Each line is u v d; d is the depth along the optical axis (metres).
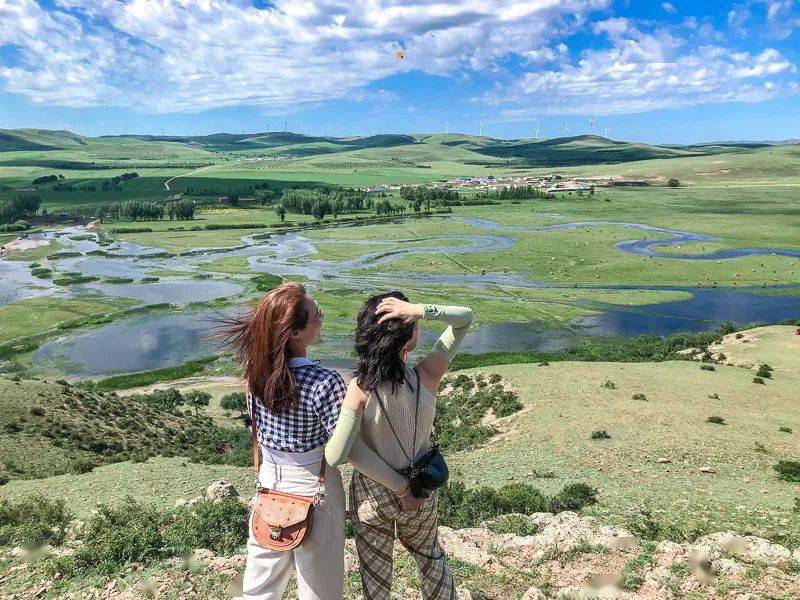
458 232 185.38
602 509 17.00
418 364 4.48
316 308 4.23
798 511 16.22
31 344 78.62
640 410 37.34
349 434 3.94
